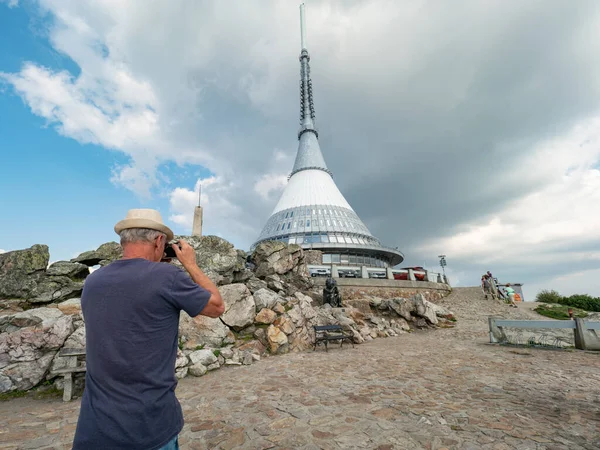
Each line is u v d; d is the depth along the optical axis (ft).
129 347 4.60
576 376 22.06
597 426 13.10
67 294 27.20
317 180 197.16
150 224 5.81
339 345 37.32
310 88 243.19
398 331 49.32
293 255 57.16
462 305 79.46
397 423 13.64
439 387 19.47
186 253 6.19
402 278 85.25
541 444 11.48
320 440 12.06
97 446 4.20
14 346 20.11
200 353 25.43
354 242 153.69
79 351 19.56
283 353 31.89
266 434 12.71
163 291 4.92
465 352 32.27
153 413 4.55
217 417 14.75
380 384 20.31
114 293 4.82
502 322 37.73
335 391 18.81
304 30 281.13
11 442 12.72
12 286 25.88
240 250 46.34
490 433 12.47
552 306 74.18
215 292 5.62
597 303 78.79
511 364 26.27
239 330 32.17
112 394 4.48
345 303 57.31
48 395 19.25
